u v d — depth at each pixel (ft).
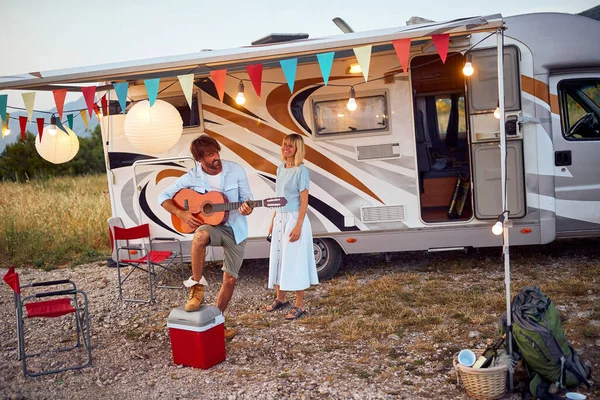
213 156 15.03
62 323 18.03
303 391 12.31
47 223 33.19
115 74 14.02
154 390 12.82
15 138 63.21
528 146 19.36
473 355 11.82
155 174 21.16
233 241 15.16
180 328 13.89
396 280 19.89
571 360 11.46
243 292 20.12
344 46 13.20
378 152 20.07
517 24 19.33
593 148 19.77
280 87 20.33
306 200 16.35
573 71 19.75
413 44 18.54
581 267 19.81
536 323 11.38
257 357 14.37
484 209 19.58
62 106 13.99
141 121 14.90
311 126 20.31
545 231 19.54
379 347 14.33
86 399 12.59
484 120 19.31
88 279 23.53
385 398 11.77
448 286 18.84
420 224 20.08
